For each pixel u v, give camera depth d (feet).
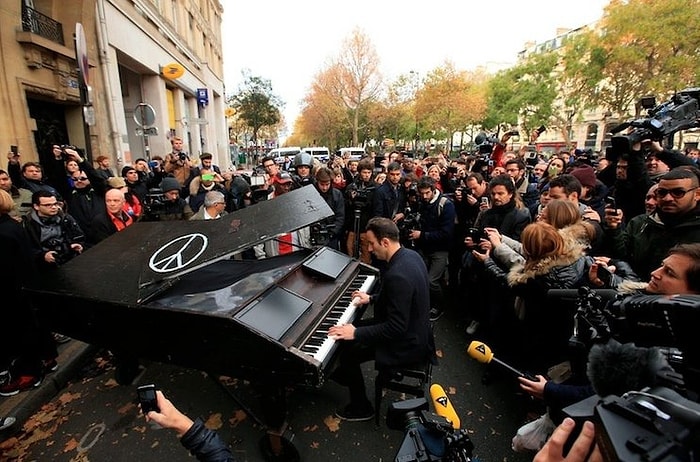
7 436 8.50
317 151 98.07
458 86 90.53
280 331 6.38
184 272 6.81
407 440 3.73
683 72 52.95
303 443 8.14
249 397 9.68
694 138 59.93
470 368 10.88
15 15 21.43
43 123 26.08
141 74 46.19
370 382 10.53
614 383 3.48
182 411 9.21
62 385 10.34
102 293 7.41
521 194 16.43
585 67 67.05
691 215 7.63
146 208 15.81
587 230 9.26
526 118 93.04
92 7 28.84
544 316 7.75
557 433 2.64
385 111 110.52
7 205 9.46
